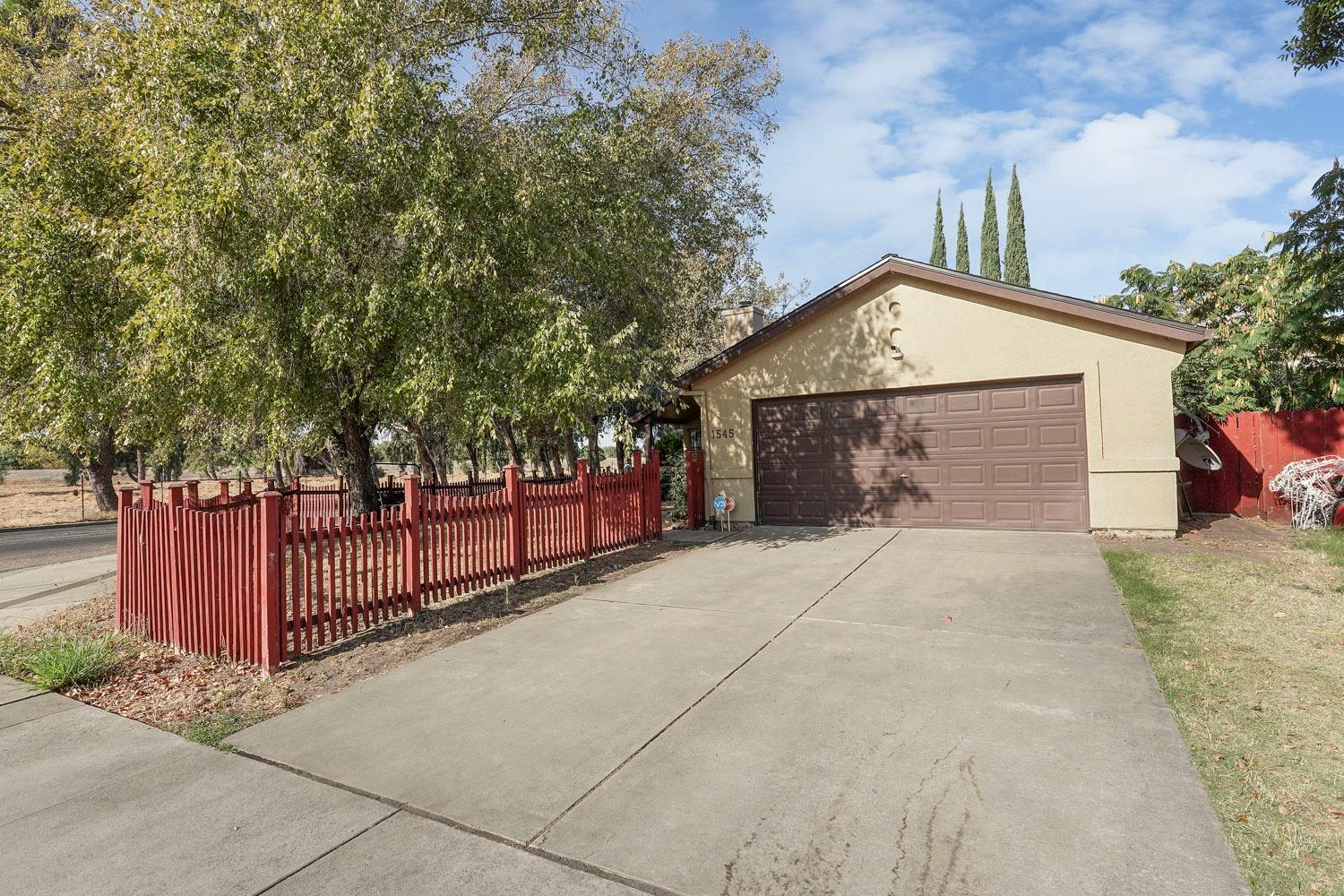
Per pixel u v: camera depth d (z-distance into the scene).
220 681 5.17
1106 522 9.84
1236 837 2.78
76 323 8.80
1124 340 9.72
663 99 15.03
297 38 7.78
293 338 8.42
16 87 11.35
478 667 5.23
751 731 3.89
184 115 7.83
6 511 29.12
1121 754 3.45
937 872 2.60
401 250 8.47
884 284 11.22
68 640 6.21
